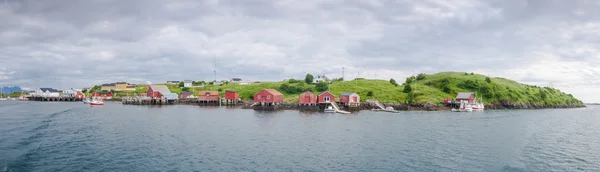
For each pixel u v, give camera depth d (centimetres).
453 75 18888
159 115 8812
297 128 6288
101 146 4288
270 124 6894
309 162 3659
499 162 3759
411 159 3838
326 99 12144
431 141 4944
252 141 4794
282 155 3956
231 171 3278
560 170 3484
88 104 15200
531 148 4525
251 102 14150
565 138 5384
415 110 11962
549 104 16725
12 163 3356
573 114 11512
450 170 3425
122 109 11381
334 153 4094
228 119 7850
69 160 3547
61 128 5838
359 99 12850
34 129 5619
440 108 12444
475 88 15938
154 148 4219
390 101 13162
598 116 10544
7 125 6112
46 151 3919
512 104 14912
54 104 15150
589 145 4778
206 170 3291
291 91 15375
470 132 5928
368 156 3956
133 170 3244
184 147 4300
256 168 3400
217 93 14550
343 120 7912
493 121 8056
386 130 6094
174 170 3272
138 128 6000
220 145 4466
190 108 12050
